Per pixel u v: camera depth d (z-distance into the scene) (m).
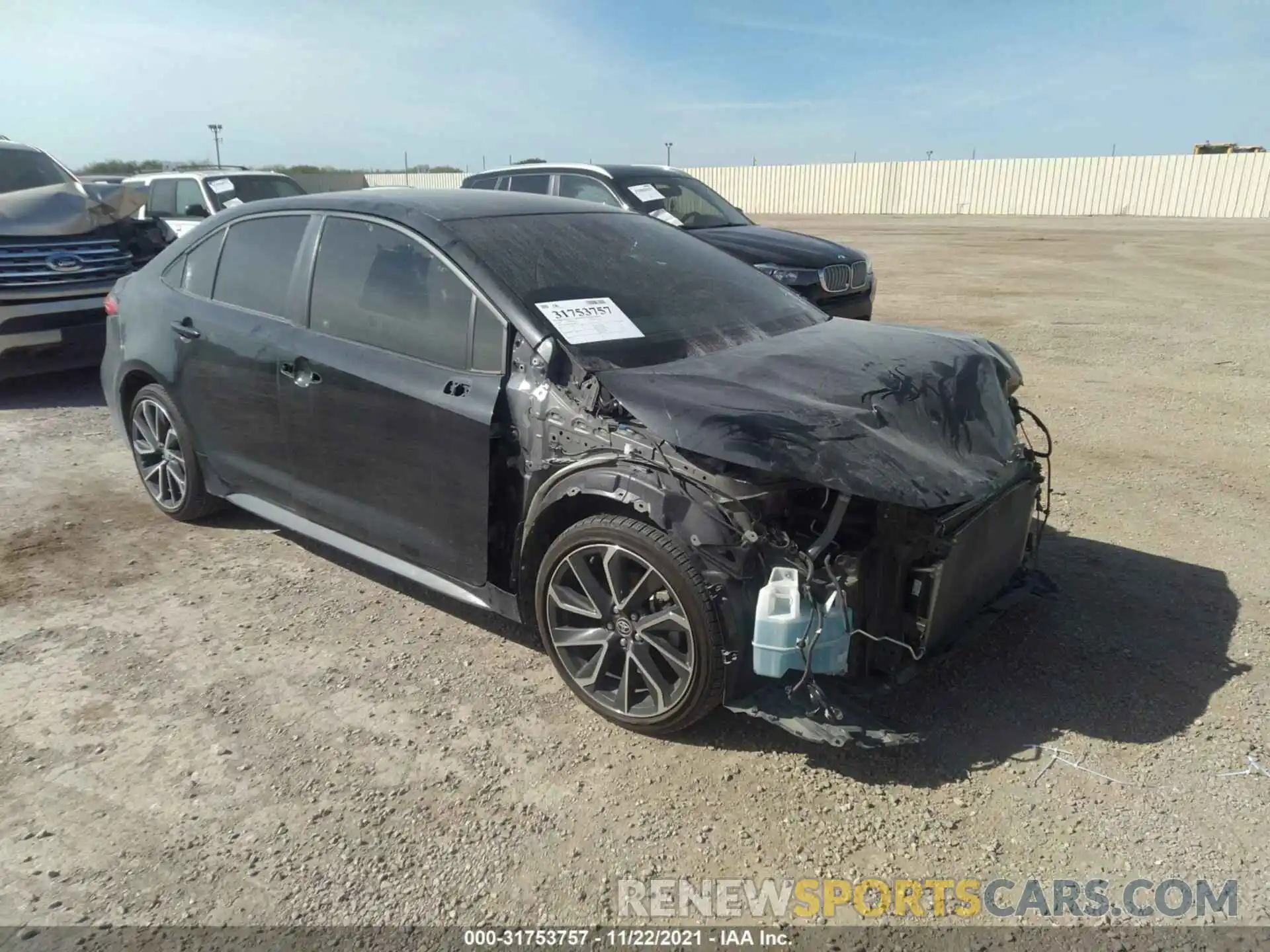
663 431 2.77
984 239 23.27
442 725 3.15
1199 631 3.71
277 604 4.03
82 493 5.39
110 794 2.80
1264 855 2.54
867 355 3.44
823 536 2.67
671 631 2.92
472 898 2.41
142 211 13.62
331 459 3.80
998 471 3.17
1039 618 3.81
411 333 3.50
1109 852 2.55
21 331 7.38
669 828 2.66
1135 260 17.83
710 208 9.79
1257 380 7.84
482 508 3.28
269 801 2.77
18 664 3.52
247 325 4.09
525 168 10.07
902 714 3.17
